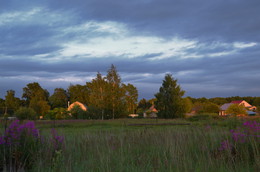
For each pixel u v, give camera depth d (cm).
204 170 536
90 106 4281
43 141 656
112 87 4216
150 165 602
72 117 4303
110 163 600
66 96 8644
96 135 996
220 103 10569
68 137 1025
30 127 637
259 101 9625
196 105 6569
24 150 587
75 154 718
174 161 589
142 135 986
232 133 732
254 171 535
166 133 994
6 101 7425
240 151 637
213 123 2114
